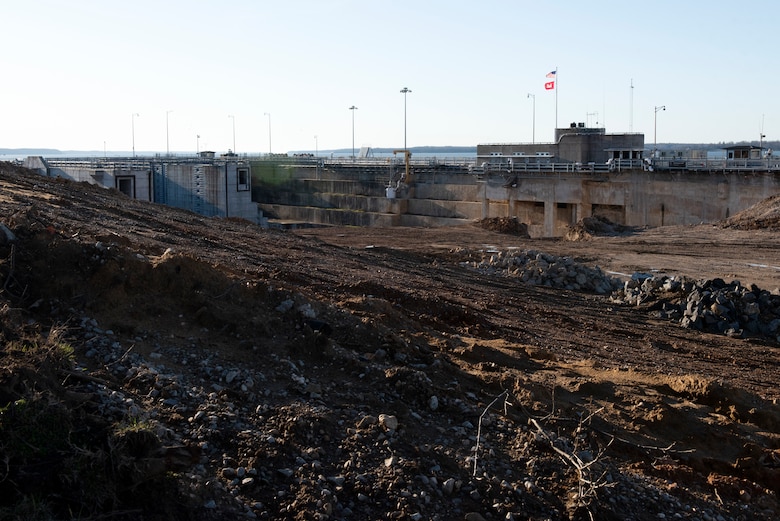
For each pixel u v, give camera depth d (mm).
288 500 6680
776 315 21219
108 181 60406
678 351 18375
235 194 70750
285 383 8984
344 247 30422
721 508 8461
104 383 7773
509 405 9789
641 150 67812
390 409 8812
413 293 19062
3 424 6160
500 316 19797
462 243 40781
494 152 75875
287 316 10766
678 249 37469
